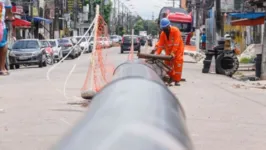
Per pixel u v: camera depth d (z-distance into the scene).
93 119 2.30
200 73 24.80
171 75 16.23
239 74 25.45
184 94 14.56
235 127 9.59
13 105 12.13
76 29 85.88
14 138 8.48
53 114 10.77
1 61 23.80
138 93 2.70
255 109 11.97
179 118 2.57
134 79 3.04
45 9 64.19
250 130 9.36
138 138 2.02
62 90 15.12
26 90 15.43
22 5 52.28
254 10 36.59
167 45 16.05
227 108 12.01
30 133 8.88
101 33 15.98
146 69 3.78
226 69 24.23
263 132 9.20
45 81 18.61
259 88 17.09
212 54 25.17
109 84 3.00
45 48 34.88
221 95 14.62
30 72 25.77
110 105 2.49
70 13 80.75
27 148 7.82
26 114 10.80
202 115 10.88
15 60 30.78
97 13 13.95
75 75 21.77
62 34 74.31
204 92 15.27
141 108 2.42
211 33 43.50
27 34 54.16
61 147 2.07
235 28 42.62
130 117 2.25
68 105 12.04
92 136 2.08
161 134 2.11
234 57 24.30
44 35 63.56
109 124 2.18
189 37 45.69
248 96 14.60
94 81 13.74
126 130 2.08
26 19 52.78
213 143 8.21
